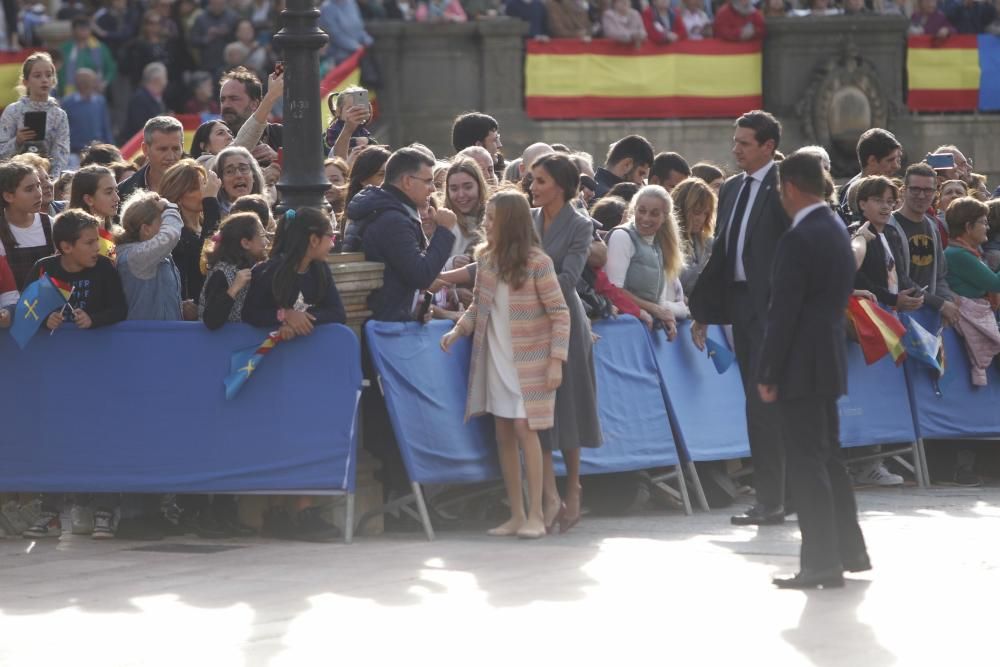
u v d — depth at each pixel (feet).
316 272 70.64
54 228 71.77
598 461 79.61
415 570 63.36
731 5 187.73
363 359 73.51
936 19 197.26
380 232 73.61
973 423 98.89
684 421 85.10
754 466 78.33
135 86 157.48
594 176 95.91
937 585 60.08
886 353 91.97
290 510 72.49
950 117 195.52
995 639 50.98
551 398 71.72
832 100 190.19
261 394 71.20
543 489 74.23
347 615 54.85
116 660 48.96
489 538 72.49
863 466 97.50
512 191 71.77
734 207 77.61
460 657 48.91
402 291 74.18
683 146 185.78
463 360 75.56
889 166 96.32
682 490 83.41
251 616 54.85
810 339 58.85
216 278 71.46
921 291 95.40
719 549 68.90
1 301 74.13
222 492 71.36
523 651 49.55
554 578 61.62
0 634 52.54
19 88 101.40
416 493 71.77
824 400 59.88
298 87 73.61
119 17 157.79
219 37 158.71
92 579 62.13
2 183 74.84
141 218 72.49
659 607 56.03
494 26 179.11
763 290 76.13
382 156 78.02
